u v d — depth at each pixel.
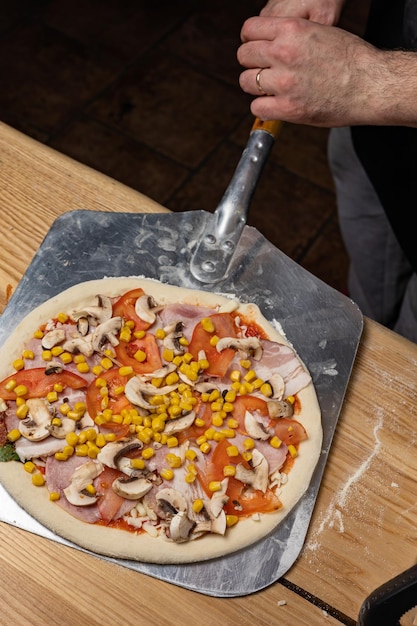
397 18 1.17
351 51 1.02
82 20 2.09
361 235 1.43
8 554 0.86
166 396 0.94
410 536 0.92
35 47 2.02
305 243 1.81
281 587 0.87
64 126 1.91
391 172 1.26
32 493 0.88
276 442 0.93
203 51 2.08
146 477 0.90
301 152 1.94
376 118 1.04
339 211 1.45
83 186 1.10
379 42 1.22
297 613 0.86
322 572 0.89
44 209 1.07
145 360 0.96
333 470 0.94
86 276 1.03
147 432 0.91
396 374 1.01
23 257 1.04
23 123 1.91
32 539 0.87
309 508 0.91
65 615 0.84
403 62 1.02
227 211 1.05
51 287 1.02
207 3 2.17
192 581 0.87
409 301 1.36
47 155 1.11
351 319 1.04
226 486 0.90
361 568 0.89
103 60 2.03
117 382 0.95
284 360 0.98
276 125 1.06
